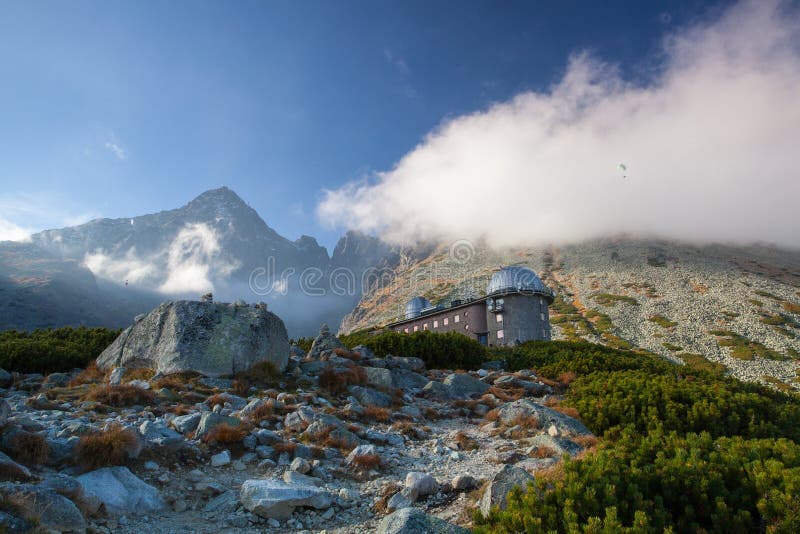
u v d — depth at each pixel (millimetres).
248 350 15633
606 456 6895
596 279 148500
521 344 36562
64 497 6043
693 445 7547
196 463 8891
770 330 96188
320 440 10625
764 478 5965
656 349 90500
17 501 5500
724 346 89688
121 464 7922
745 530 5383
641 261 164125
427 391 18328
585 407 13359
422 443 12148
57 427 9328
